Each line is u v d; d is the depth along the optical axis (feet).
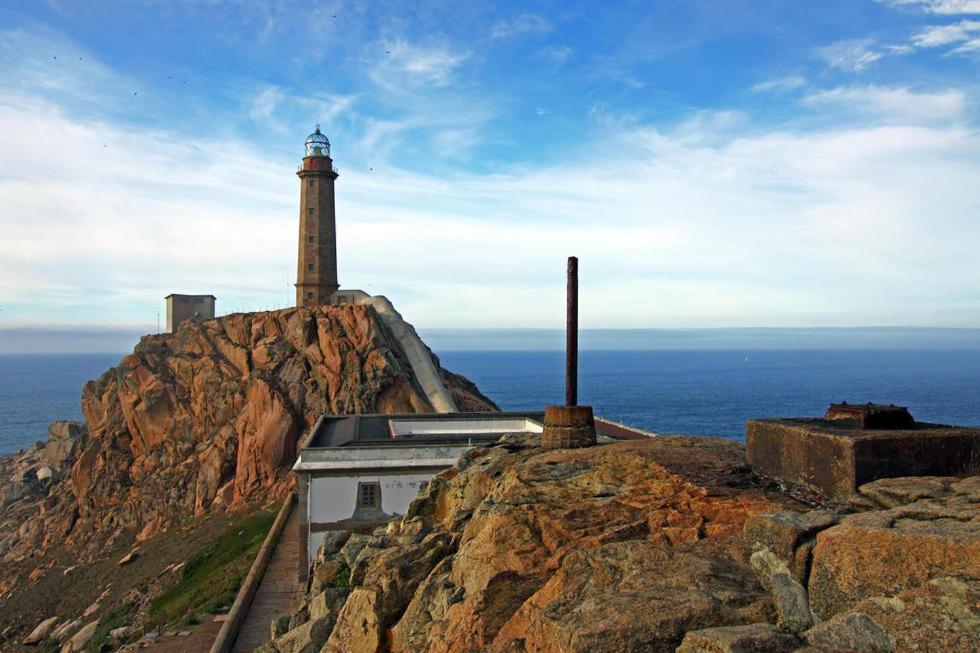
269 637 82.89
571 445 56.44
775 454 39.32
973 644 20.77
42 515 261.24
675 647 25.53
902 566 23.86
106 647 110.22
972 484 30.35
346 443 113.09
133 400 239.91
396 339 247.50
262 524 154.51
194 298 311.27
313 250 276.41
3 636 168.45
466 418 139.54
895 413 37.55
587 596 30.45
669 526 36.22
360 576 55.72
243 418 211.41
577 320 59.41
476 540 41.88
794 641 23.86
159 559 170.71
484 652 31.86
